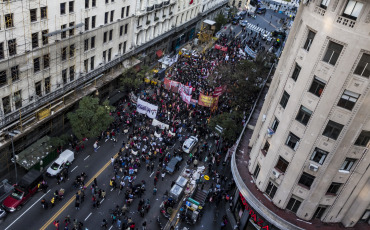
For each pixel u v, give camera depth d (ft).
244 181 113.39
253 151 117.70
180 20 253.65
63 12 131.95
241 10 415.44
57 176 125.90
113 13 164.66
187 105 178.40
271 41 313.53
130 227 109.60
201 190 132.67
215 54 254.68
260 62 201.46
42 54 126.72
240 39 303.89
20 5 110.11
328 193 98.07
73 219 112.98
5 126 119.85
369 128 86.38
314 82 86.22
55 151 135.23
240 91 172.55
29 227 107.76
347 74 79.51
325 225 102.58
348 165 93.56
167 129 158.30
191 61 231.91
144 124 164.25
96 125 136.87
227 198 130.93
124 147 150.41
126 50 190.08
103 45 165.48
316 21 82.89
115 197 125.49
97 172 135.13
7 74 114.73
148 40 212.02
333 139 88.12
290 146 96.73
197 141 159.74
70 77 150.20
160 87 191.01
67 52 141.08
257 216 108.78
